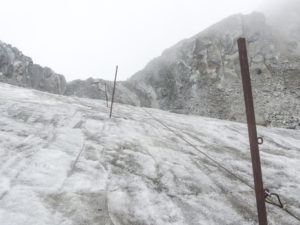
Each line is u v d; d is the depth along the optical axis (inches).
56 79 937.5
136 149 198.1
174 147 225.9
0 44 796.0
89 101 471.2
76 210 97.0
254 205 126.9
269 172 188.2
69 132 208.7
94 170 140.2
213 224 103.7
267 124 642.8
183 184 142.8
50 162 138.6
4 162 128.0
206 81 943.0
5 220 83.9
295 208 130.2
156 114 451.8
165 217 104.0
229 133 338.3
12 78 755.4
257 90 815.7
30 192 104.0
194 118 467.5
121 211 102.6
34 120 221.5
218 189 142.8
